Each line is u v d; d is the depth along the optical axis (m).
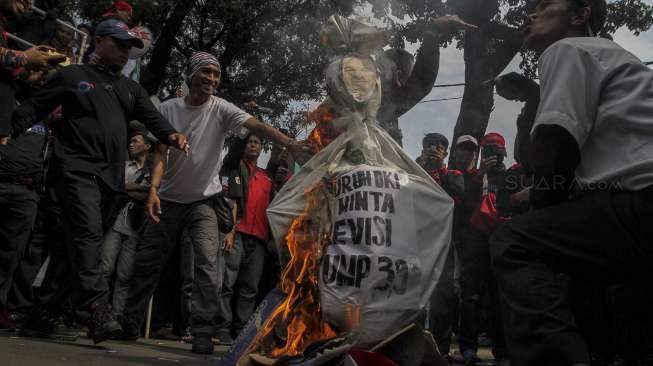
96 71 4.37
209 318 4.91
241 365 2.71
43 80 5.05
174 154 4.87
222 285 6.30
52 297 4.64
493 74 7.18
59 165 4.21
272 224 2.97
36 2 5.79
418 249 2.82
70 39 5.61
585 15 2.46
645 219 1.98
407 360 2.67
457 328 5.88
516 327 2.02
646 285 2.03
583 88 2.12
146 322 6.38
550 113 2.10
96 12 13.19
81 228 4.15
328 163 2.96
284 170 6.77
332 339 2.62
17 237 4.83
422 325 2.87
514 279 2.05
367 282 2.73
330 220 2.90
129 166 6.25
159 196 4.98
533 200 2.16
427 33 3.39
